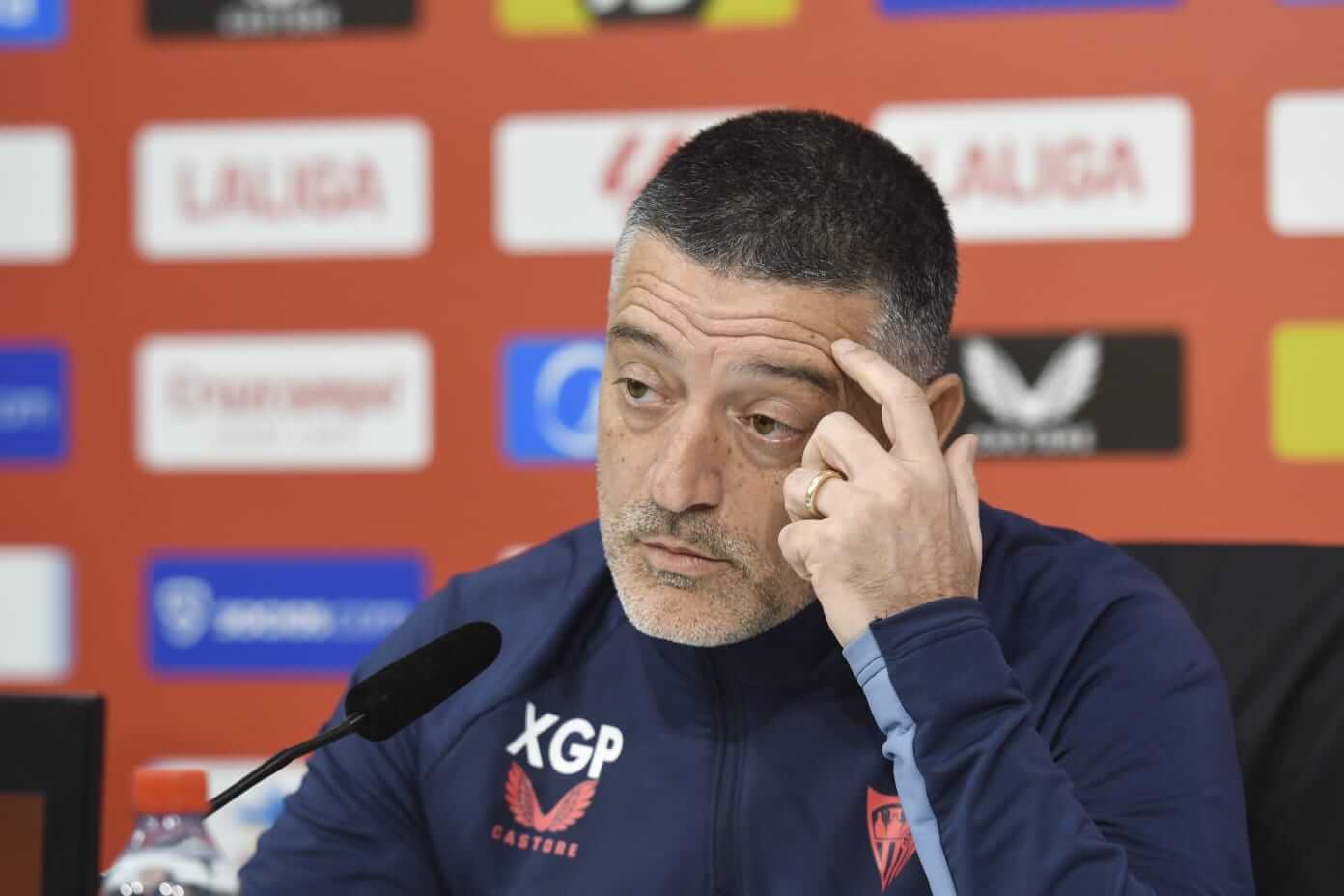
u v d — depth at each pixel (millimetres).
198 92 10430
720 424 4500
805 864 4711
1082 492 10000
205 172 10461
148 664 10680
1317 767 5289
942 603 4352
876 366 4484
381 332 10461
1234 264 9812
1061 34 9844
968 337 10023
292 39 10375
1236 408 9859
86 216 10523
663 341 4441
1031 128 9898
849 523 4359
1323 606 5492
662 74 10188
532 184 10312
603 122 10250
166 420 10586
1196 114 9773
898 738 4305
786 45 10078
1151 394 9914
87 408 10609
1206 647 4848
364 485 10539
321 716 10633
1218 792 4492
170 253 10508
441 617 5500
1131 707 4656
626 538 4609
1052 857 4070
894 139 9992
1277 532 9867
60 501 10656
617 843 4840
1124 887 4059
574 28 10234
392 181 10391
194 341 10539
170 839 3686
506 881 4945
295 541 10578
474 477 10477
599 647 5227
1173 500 9938
